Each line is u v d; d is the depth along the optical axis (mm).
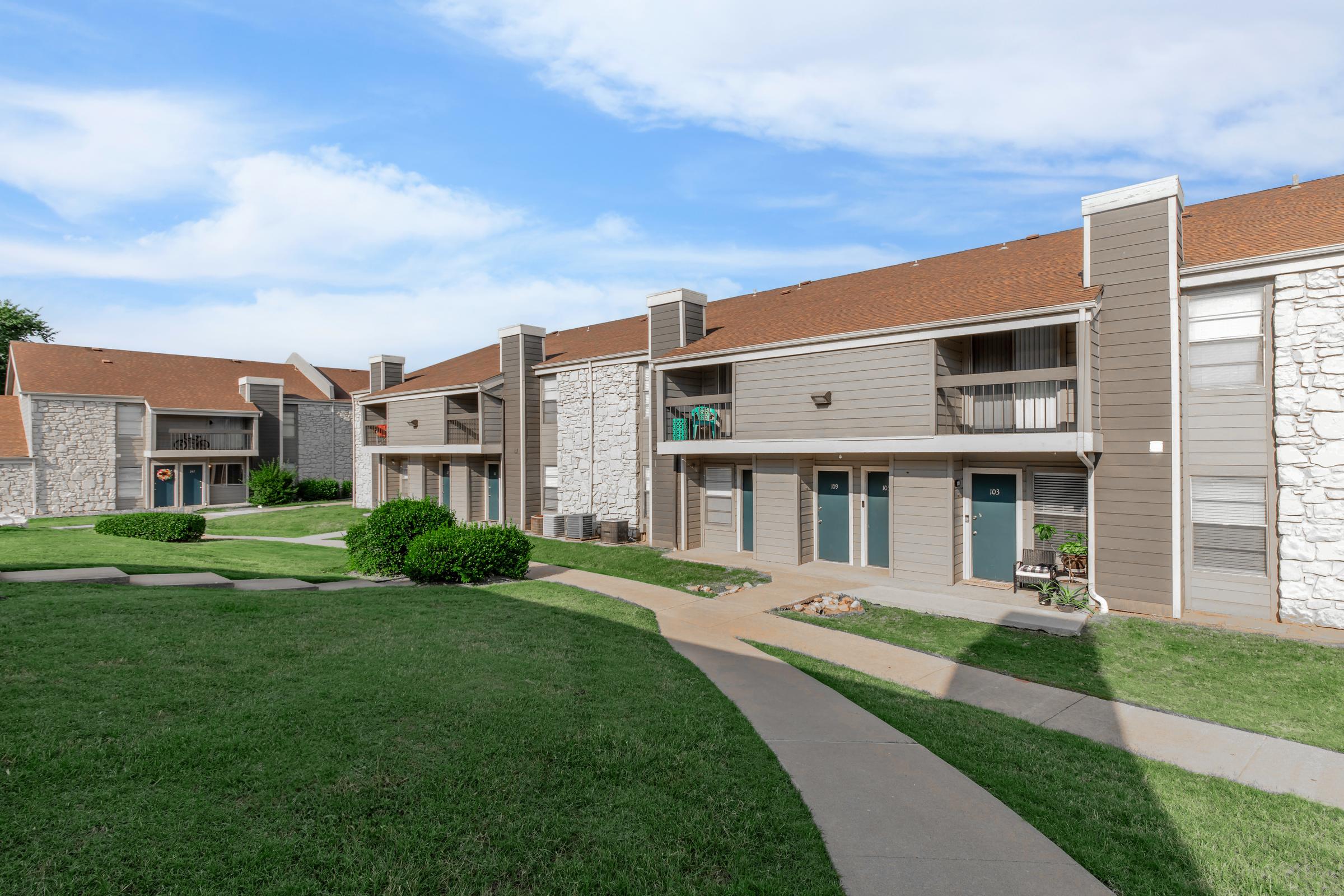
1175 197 10875
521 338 22734
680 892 3803
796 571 15016
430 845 4016
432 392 25234
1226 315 10820
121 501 31469
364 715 5594
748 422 15852
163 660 6438
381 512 14812
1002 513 13469
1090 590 11688
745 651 9133
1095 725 7074
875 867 4195
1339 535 10008
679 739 5777
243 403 35219
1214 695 7969
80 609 7930
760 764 5477
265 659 6742
